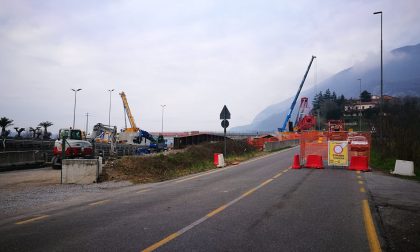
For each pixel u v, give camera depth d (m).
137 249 5.89
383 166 20.98
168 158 22.19
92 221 7.93
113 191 12.77
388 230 7.15
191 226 7.35
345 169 20.09
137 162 19.17
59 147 25.11
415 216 8.38
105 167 17.94
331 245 6.13
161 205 9.71
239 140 41.88
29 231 7.15
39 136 59.22
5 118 55.41
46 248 6.02
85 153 25.42
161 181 16.00
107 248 5.96
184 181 15.43
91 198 11.22
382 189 12.62
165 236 6.63
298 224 7.53
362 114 122.38
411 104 70.06
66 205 10.07
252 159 29.00
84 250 5.88
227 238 6.49
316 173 18.02
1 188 14.27
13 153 25.23
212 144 33.03
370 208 9.22
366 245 6.16
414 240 6.47
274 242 6.26
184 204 9.80
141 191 12.55
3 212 9.19
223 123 26.19
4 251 5.89
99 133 43.03
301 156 24.58
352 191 12.10
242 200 10.34
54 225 7.62
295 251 5.80
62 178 15.40
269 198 10.67
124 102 73.31
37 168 26.61
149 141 50.84
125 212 8.84
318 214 8.48
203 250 5.82
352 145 23.48
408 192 11.94
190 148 29.28
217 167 22.81
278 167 21.47
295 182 14.47
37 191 13.05
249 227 7.27
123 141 49.38
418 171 18.33
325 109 160.75
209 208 9.20
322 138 40.44
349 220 7.92
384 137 29.16
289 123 81.00
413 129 24.14
